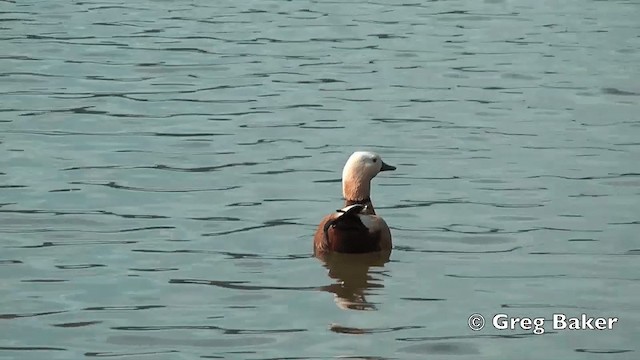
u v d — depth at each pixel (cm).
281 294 1331
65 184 1738
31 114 2141
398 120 2131
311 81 2419
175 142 1977
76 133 2022
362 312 1280
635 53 2680
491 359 1170
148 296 1321
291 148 1952
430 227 1567
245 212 1627
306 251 1470
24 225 1559
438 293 1336
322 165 1858
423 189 1741
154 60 2588
